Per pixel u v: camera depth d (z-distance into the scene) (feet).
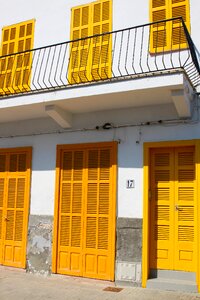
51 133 24.49
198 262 18.92
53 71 24.85
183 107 19.34
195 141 19.93
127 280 20.45
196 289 18.81
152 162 21.40
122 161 21.72
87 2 24.57
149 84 18.75
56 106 22.11
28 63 25.90
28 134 25.39
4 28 27.73
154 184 21.17
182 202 20.35
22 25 26.89
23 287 20.47
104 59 23.11
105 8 23.81
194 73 20.52
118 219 21.26
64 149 23.85
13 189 25.46
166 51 21.26
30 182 24.75
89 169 22.77
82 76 23.62
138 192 21.04
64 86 21.13
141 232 20.58
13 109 23.35
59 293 19.30
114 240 21.09
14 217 25.03
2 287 20.48
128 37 21.79
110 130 22.38
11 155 26.00
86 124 23.26
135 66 22.07
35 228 23.99
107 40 23.21
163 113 21.02
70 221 22.84
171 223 20.47
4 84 26.73
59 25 25.31
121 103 21.40
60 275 22.49
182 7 21.45
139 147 21.36
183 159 20.68
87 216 22.30
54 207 23.44
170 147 20.94
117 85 19.58
